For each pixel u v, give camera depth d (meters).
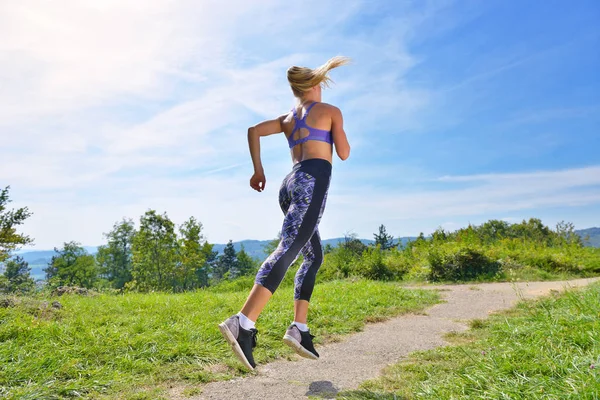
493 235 33.97
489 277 12.81
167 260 43.44
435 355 3.82
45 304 5.52
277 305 6.45
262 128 3.14
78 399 2.82
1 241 18.98
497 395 2.43
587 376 2.42
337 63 3.14
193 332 4.48
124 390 3.02
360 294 8.13
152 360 3.70
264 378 3.41
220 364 3.73
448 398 2.54
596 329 3.40
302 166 2.92
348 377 3.43
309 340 3.14
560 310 4.64
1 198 19.02
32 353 3.54
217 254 92.94
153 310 6.02
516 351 3.26
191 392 3.01
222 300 7.11
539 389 2.37
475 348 3.93
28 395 2.69
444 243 17.58
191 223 44.62
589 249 17.19
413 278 14.02
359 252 19.05
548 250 16.48
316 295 7.88
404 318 6.23
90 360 3.58
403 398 2.79
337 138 3.03
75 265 59.84
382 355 4.11
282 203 3.01
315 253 3.25
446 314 6.59
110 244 61.50
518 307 6.38
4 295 6.08
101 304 6.58
